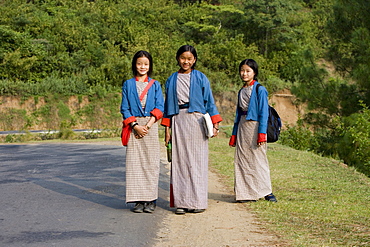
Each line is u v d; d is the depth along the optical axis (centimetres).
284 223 502
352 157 1392
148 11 4441
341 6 1902
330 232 465
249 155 618
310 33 4231
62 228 463
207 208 580
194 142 552
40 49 3562
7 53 3397
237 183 623
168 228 477
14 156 1256
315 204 614
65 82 3388
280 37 4303
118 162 1092
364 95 1864
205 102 561
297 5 4716
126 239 428
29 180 806
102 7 4472
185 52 553
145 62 550
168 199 648
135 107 544
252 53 3962
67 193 675
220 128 2756
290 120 3553
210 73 3728
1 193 672
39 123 3161
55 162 1097
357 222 513
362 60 1798
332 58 1953
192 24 4300
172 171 555
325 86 1961
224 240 430
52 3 4600
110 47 3769
